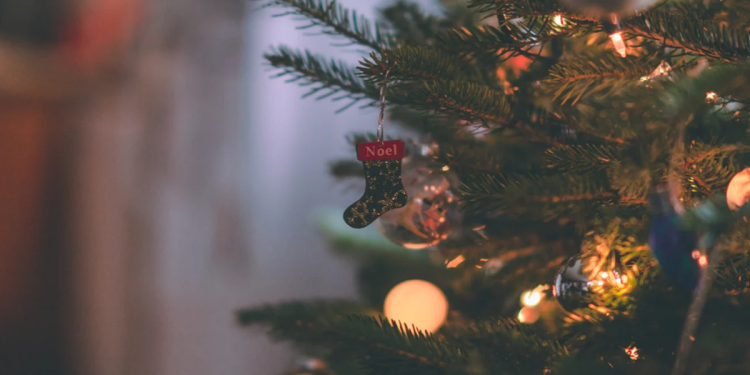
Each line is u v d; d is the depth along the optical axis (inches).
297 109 88.3
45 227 84.4
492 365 29.1
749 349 27.5
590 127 30.2
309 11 33.7
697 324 28.1
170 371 84.0
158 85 79.7
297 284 90.0
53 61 78.7
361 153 30.7
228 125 83.4
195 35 79.4
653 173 28.0
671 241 27.3
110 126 83.0
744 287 28.5
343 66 34.8
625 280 29.3
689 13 30.4
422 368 29.4
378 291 44.8
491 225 34.3
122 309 83.6
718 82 26.2
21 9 77.1
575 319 30.2
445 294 38.1
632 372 28.0
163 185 82.9
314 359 37.2
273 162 87.0
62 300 84.9
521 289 34.5
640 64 30.1
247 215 85.7
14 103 81.5
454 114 30.8
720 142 28.7
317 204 90.7
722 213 27.7
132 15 76.0
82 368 84.6
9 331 83.6
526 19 30.4
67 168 84.5
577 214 31.2
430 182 32.3
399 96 32.6
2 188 82.7
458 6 36.9
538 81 31.5
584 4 27.8
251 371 87.8
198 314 85.0
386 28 36.9
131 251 83.4
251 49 83.2
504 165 33.2
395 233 32.6
